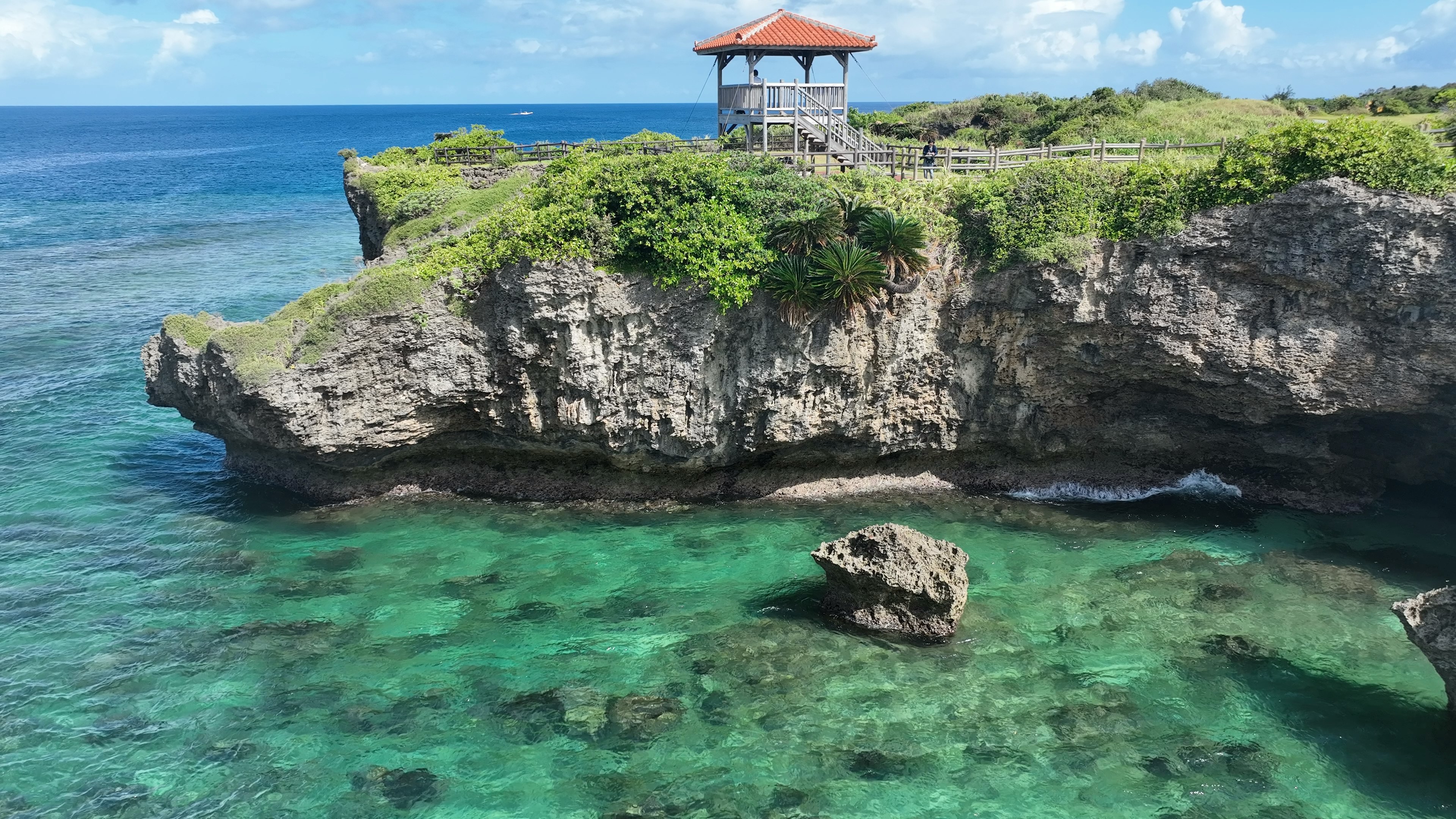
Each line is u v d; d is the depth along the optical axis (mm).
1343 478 26047
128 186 106062
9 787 15016
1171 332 23406
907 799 15180
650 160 23781
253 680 17844
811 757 16094
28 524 23812
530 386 23719
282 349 22875
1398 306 21766
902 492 26641
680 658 18781
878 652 19062
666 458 24984
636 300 22781
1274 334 23000
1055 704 17484
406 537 23609
